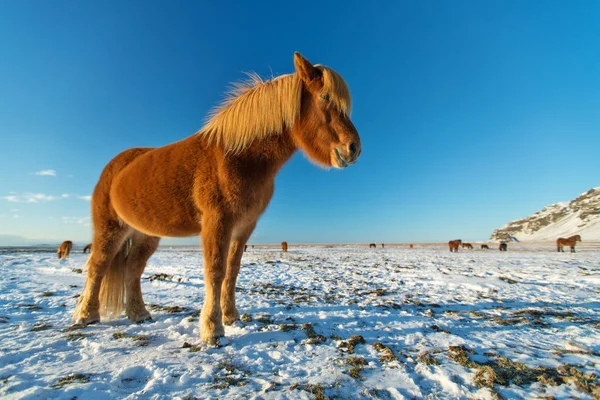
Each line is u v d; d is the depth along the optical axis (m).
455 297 5.33
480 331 3.19
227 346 2.54
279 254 22.48
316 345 2.62
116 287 3.53
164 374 1.97
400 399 1.71
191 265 11.27
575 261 14.23
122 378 1.95
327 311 4.10
